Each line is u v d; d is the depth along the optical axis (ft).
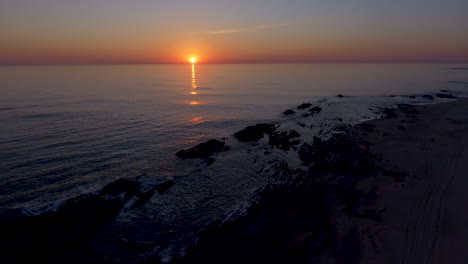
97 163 83.51
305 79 482.28
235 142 106.11
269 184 67.15
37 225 50.11
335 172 69.00
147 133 120.57
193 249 44.29
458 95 218.59
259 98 245.04
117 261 43.75
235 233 46.83
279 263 38.65
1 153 88.33
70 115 154.20
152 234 50.21
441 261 37.35
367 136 100.32
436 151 80.59
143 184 69.26
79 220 52.60
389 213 49.60
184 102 222.48
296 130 118.52
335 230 45.55
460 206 50.31
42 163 81.41
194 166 82.23
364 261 38.17
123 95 265.75
